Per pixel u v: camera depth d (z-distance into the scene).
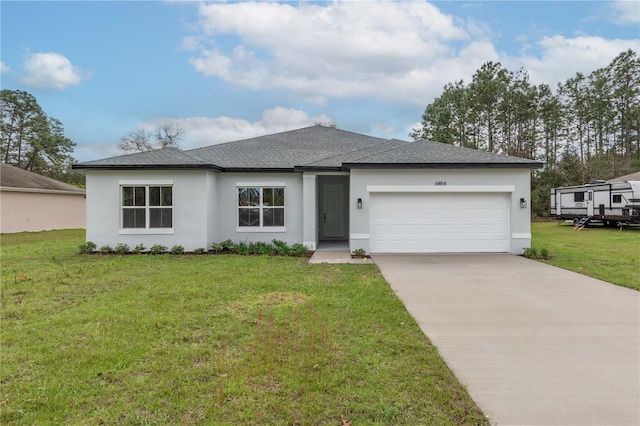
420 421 3.04
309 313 5.79
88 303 6.38
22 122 44.34
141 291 7.20
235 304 6.31
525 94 34.56
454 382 3.66
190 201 12.70
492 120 35.47
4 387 3.58
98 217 12.76
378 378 3.74
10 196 21.27
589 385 3.61
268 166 13.55
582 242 16.12
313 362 4.05
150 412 3.18
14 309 6.05
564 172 34.81
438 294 7.13
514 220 12.27
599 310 6.09
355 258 11.53
